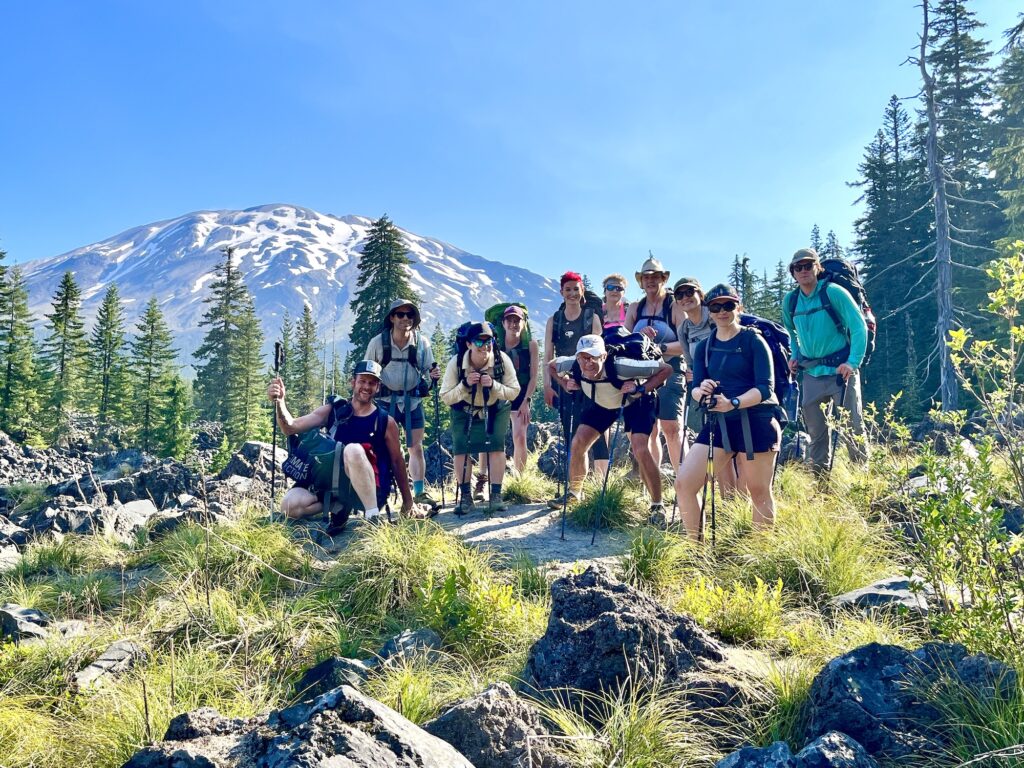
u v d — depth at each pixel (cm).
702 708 300
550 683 318
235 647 429
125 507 1086
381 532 552
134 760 224
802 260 716
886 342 3962
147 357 6469
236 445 5278
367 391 675
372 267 4206
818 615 413
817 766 224
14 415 5566
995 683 254
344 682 348
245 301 6400
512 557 573
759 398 517
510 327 841
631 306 781
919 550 350
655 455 667
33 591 567
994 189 3819
